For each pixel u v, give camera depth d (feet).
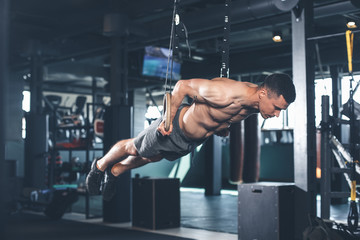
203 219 27.07
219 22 23.86
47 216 27.73
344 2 22.11
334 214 29.32
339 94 35.55
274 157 50.37
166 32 27.37
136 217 23.97
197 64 39.24
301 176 18.13
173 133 8.93
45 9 25.98
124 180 25.77
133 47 32.50
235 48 37.50
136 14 25.63
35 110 33.22
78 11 26.27
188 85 8.51
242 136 27.45
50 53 33.14
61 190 27.58
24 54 32.40
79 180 44.57
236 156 27.61
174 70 36.78
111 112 25.76
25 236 21.06
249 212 18.43
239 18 22.90
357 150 15.84
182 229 23.21
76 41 33.53
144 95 50.01
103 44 32.68
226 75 9.55
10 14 26.94
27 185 32.14
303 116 18.10
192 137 8.98
